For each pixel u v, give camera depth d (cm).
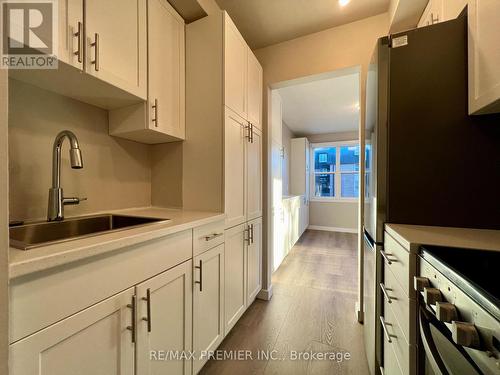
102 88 114
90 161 137
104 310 74
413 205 111
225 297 150
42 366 59
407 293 77
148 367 90
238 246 169
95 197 139
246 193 183
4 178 50
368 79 142
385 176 115
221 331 144
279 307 201
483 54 86
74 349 66
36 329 57
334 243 422
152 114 134
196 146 159
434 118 108
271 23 189
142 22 126
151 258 92
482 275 52
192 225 114
